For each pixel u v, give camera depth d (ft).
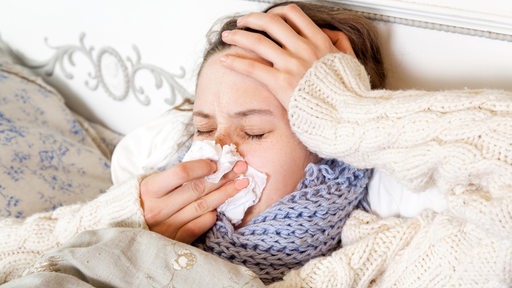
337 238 3.03
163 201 3.01
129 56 4.68
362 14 3.37
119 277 2.59
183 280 2.56
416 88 3.39
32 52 5.34
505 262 2.32
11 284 2.53
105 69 4.90
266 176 2.91
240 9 3.89
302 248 2.89
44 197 4.19
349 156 2.74
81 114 5.34
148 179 3.08
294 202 2.87
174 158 3.75
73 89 5.26
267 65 2.96
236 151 2.93
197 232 3.01
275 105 2.90
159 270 2.60
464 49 3.16
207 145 2.91
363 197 3.19
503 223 2.20
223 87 2.96
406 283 2.65
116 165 4.15
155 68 4.56
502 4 2.93
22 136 4.43
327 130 2.73
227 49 3.10
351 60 2.96
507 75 3.09
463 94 2.51
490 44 3.08
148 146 4.09
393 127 2.54
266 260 2.90
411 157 2.50
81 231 3.12
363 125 2.62
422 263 2.61
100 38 4.79
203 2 4.06
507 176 2.23
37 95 4.89
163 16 4.31
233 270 2.59
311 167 2.92
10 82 4.83
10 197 4.04
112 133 5.13
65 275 2.56
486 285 2.44
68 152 4.57
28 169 4.28
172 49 4.38
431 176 2.62
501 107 2.35
